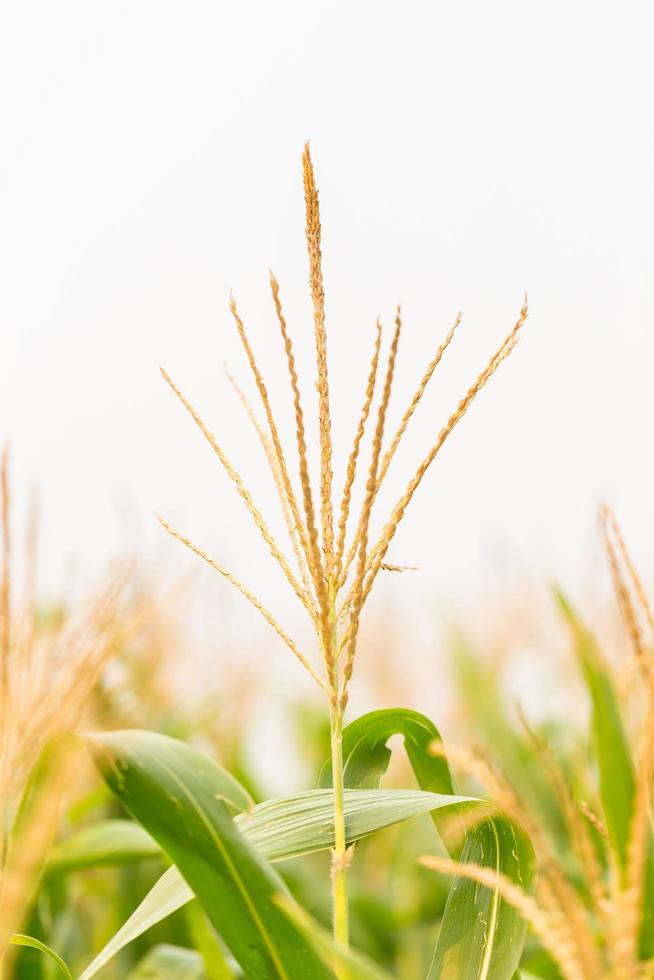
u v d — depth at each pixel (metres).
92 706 1.94
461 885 1.67
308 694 4.61
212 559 1.55
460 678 3.18
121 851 2.04
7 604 1.50
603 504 1.55
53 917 2.20
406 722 1.75
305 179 1.53
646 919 1.52
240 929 1.55
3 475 1.50
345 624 1.59
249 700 3.40
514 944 1.62
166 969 2.00
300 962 1.54
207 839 1.55
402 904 3.14
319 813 1.64
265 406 1.54
